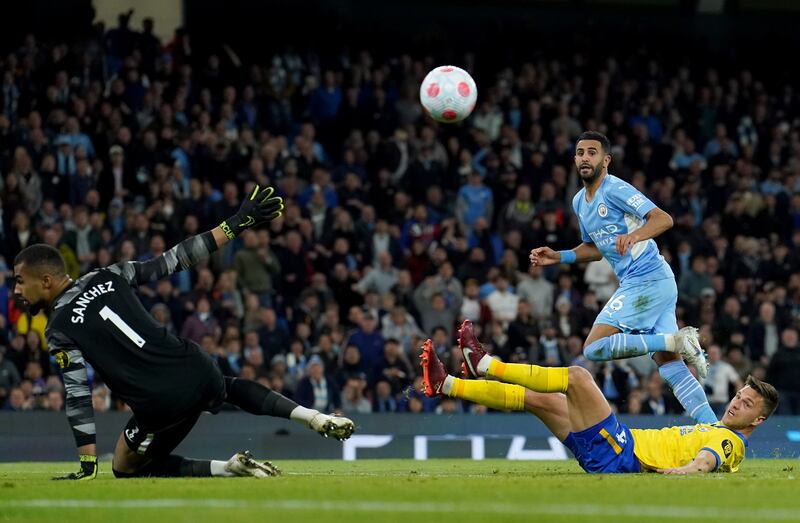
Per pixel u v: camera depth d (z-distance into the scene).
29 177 65.69
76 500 20.00
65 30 82.06
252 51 87.56
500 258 72.06
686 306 69.44
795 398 63.84
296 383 58.75
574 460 49.97
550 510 17.77
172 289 60.31
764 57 97.62
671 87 89.31
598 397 27.75
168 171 68.31
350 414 54.66
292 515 17.16
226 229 27.08
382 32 91.31
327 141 79.00
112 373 25.77
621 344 32.53
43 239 62.53
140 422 26.08
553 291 68.44
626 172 79.88
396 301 65.31
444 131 79.69
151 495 20.72
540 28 95.00
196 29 86.56
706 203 79.38
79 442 26.08
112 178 68.12
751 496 20.31
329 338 60.53
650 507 18.28
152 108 73.31
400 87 82.00
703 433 28.34
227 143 71.75
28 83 71.06
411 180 75.06
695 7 97.75
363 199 71.81
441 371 28.14
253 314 61.41
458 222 70.75
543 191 73.50
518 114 82.44
